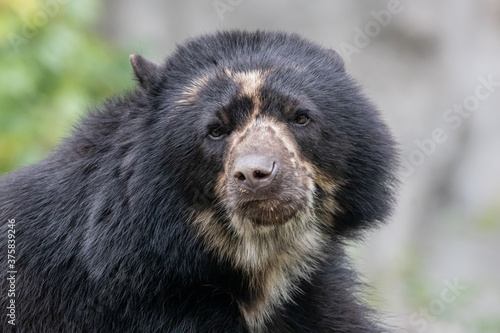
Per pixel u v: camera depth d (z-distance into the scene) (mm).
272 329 10961
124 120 10547
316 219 10617
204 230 10227
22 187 10781
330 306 11227
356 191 10680
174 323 10133
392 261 24594
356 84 11031
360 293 11953
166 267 10102
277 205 9695
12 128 17719
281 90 10133
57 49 18672
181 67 10781
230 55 10727
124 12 26078
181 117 10266
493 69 27516
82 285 10172
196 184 10156
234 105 10047
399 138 25234
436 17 25141
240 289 10664
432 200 29094
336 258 11500
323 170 10406
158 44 25359
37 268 10375
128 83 19938
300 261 10789
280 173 9641
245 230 10258
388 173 10906
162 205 10070
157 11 26156
